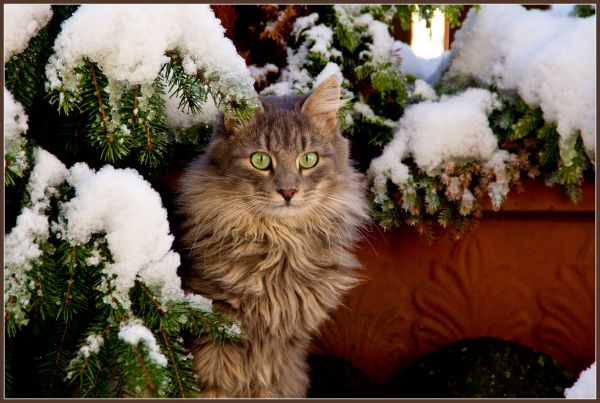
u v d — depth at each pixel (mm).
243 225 2100
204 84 1669
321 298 2176
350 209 2279
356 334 2803
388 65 2680
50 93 1589
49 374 1680
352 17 2684
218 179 2115
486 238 2695
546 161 2486
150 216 1602
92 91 1600
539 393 2447
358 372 2703
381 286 2764
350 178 2301
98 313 1662
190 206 2135
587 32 2484
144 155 1727
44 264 1529
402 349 2799
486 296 2738
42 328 1784
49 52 1648
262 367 2074
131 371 1472
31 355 1862
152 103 1688
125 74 1606
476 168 2512
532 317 2744
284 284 2100
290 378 2244
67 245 1558
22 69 1602
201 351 1969
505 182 2498
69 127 1896
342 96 2576
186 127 2186
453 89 2793
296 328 2150
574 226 2670
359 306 2785
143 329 1553
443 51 3557
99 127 1626
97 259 1575
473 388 2449
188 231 2131
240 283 2004
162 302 1617
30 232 1529
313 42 2666
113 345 1520
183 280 2070
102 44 1566
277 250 2098
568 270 2693
